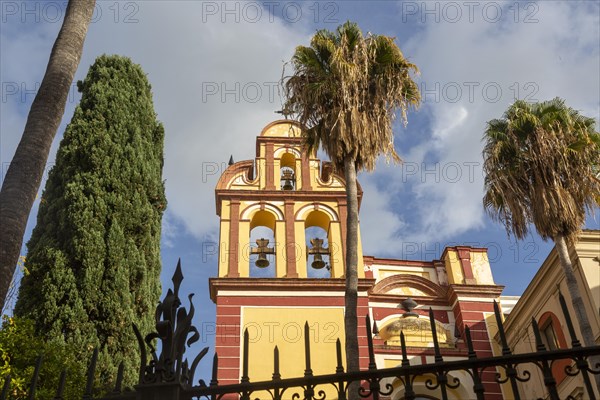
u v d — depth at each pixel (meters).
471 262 26.69
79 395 14.49
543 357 5.56
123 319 20.34
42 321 19.66
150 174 24.84
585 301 19.89
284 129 28.48
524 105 21.42
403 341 5.83
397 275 25.97
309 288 23.86
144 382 5.56
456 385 5.57
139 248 22.88
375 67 19.23
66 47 10.46
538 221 19.64
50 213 22.61
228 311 23.20
